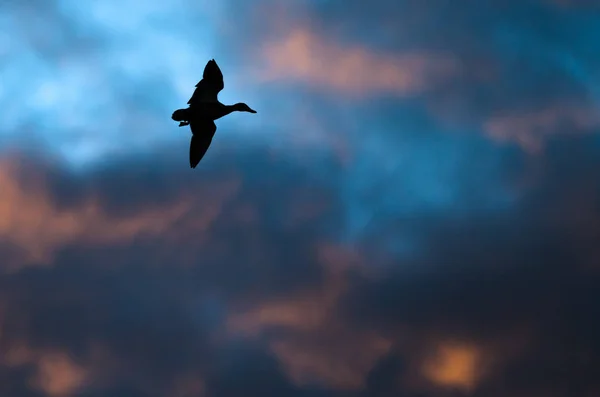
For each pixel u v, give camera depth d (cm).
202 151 2644
